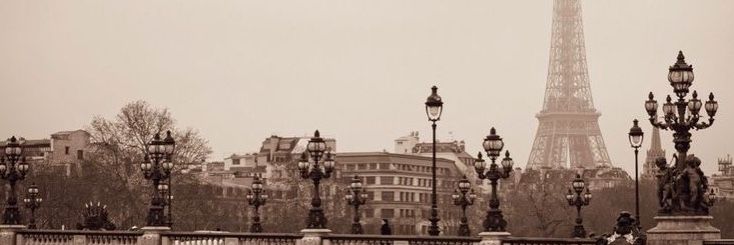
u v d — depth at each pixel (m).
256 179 105.44
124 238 79.94
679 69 62.06
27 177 172.50
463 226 94.38
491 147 68.62
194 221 174.75
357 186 100.25
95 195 174.25
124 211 173.88
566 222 184.00
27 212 169.50
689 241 60.53
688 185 61.09
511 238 65.44
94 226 108.19
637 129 87.50
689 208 60.97
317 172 73.06
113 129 178.25
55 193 173.50
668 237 61.09
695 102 62.12
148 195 173.12
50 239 84.19
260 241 73.88
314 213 72.00
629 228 62.25
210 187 189.75
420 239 68.19
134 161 175.12
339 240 71.12
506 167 87.25
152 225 78.56
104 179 174.50
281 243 73.06
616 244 62.25
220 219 187.00
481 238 66.00
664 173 61.62
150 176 90.69
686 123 61.91
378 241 69.81
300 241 72.19
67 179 177.12
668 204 61.31
